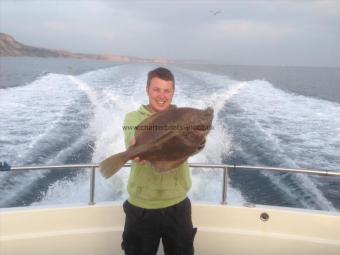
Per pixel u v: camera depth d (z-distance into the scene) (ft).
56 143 36.37
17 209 8.81
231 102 58.29
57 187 27.20
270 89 75.36
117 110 49.60
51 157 33.04
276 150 36.50
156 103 7.15
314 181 29.84
